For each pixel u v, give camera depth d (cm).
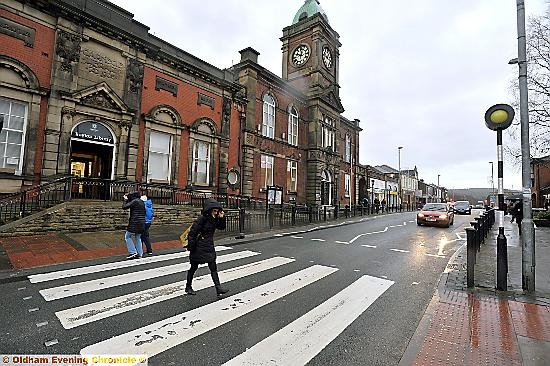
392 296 538
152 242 976
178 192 1630
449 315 448
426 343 363
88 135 1307
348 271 708
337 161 3180
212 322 413
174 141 1641
